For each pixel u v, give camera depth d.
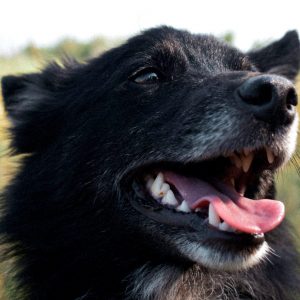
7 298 0.64
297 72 0.72
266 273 0.60
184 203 0.53
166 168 0.56
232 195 0.54
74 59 0.72
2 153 0.72
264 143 0.51
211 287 0.59
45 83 0.67
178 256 0.54
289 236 0.64
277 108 0.50
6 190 0.64
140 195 0.56
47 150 0.62
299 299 0.63
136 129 0.57
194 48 0.61
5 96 0.69
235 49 0.64
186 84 0.57
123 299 0.58
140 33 0.62
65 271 0.59
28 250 0.60
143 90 0.58
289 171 0.88
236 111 0.52
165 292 0.58
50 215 0.59
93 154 0.58
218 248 0.50
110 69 0.61
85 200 0.58
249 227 0.50
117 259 0.57
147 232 0.55
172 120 0.55
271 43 0.71
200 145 0.53
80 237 0.58
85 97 0.61
